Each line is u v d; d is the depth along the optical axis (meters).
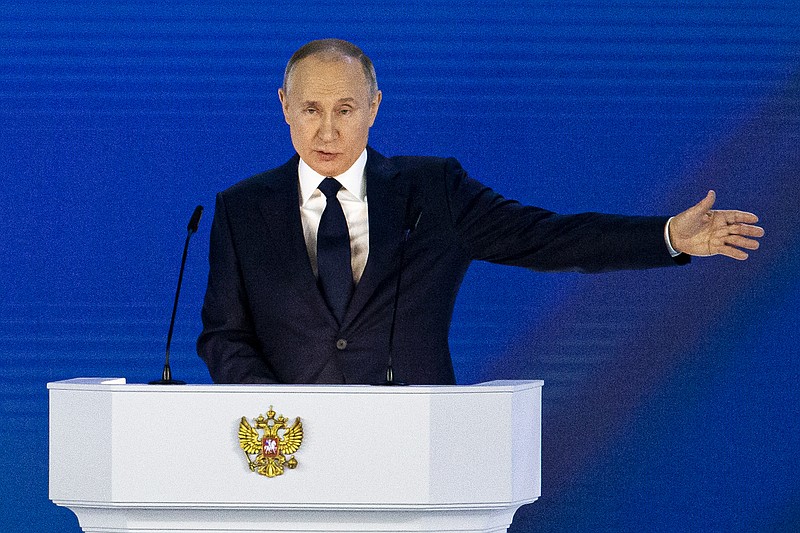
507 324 24.89
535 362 24.91
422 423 12.34
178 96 24.83
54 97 24.78
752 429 24.73
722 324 24.80
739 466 24.72
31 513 24.53
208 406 12.49
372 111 16.30
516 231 16.03
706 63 24.91
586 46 24.94
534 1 24.92
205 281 24.81
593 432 24.83
